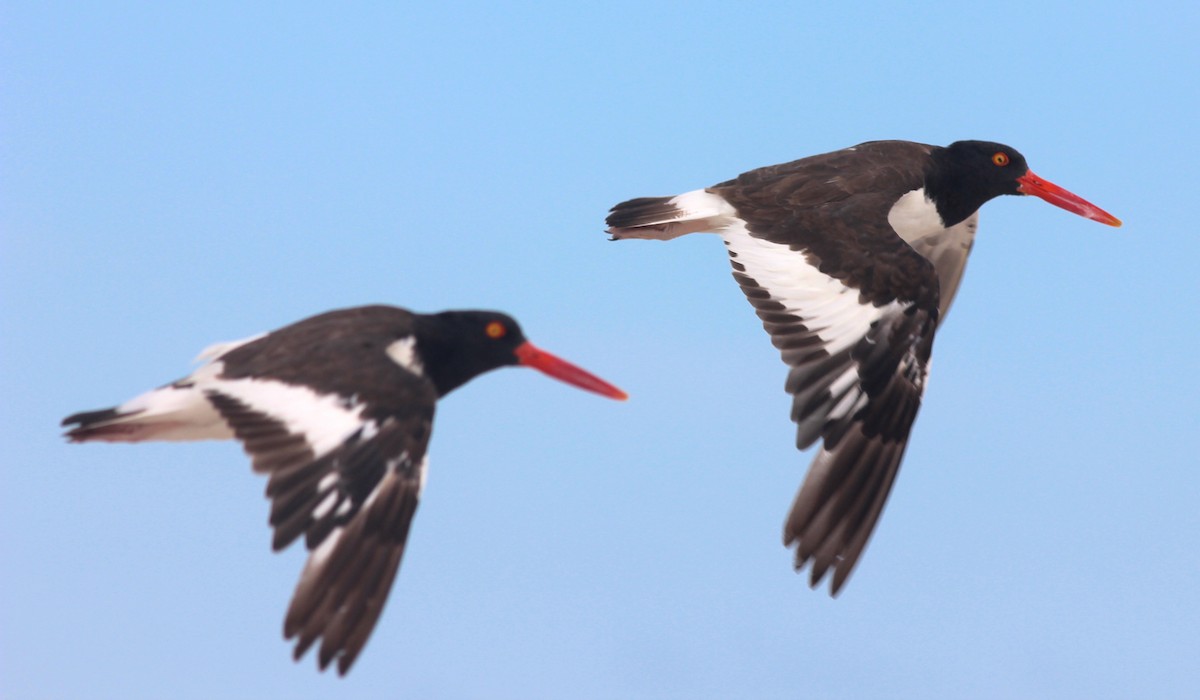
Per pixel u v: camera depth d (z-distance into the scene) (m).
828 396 14.99
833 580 14.31
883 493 14.77
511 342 14.41
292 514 11.73
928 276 15.61
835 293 15.62
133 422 12.99
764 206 16.78
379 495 12.02
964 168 18.47
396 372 12.67
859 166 17.52
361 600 11.65
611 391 14.61
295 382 12.42
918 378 15.28
